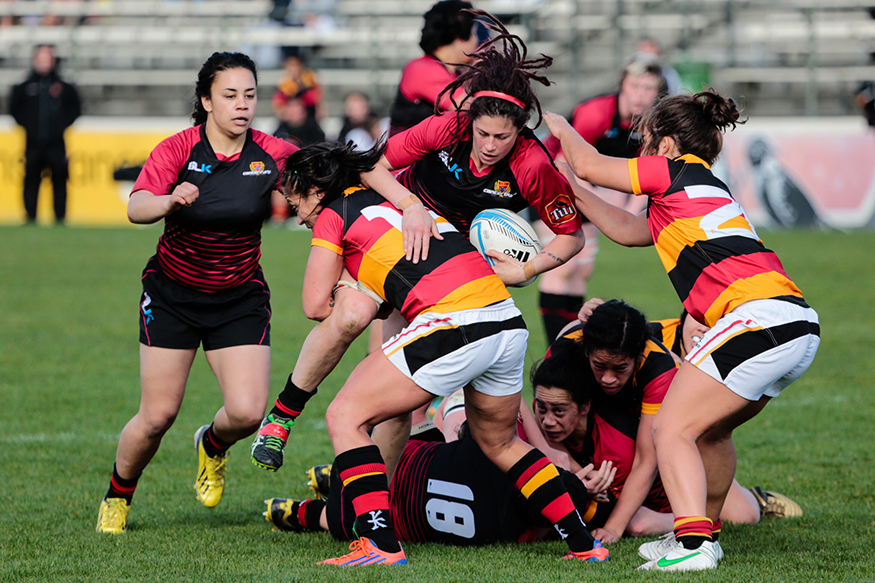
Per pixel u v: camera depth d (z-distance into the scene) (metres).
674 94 14.05
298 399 13.12
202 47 71.50
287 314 34.81
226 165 14.67
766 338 12.20
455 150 13.62
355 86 71.19
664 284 41.03
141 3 75.31
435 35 18.94
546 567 12.23
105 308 35.66
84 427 21.27
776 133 57.38
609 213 14.66
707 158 13.66
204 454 15.64
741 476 17.95
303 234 57.34
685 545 12.10
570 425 14.30
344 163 13.09
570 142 13.84
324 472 15.75
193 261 14.62
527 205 14.08
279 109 57.41
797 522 15.09
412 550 13.32
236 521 15.41
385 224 12.80
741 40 71.62
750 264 12.59
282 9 71.56
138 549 13.34
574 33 66.31
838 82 69.62
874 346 30.39
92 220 58.47
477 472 13.62
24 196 56.44
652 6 71.25
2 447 19.62
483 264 12.87
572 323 16.17
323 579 11.42
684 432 12.42
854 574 11.80
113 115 71.12
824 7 71.25
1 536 14.06
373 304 12.91
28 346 29.52
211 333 14.91
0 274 41.91
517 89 12.76
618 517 14.26
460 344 12.09
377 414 12.36
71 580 11.66
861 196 57.34
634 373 14.35
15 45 71.81
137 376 26.14
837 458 19.03
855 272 43.28
